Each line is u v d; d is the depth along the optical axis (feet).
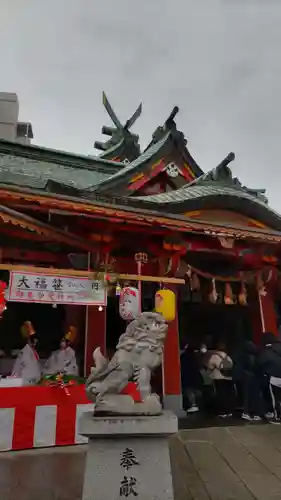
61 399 21.27
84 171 46.29
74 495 14.46
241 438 23.17
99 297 22.74
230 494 14.76
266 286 34.47
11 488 15.07
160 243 28.50
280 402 28.68
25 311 31.78
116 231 26.20
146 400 13.84
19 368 25.04
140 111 54.19
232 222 33.01
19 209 22.70
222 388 30.32
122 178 36.40
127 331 15.58
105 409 13.43
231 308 38.99
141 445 13.08
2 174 36.63
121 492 12.55
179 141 39.96
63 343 27.20
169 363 30.22
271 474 16.99
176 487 15.46
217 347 37.50
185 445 21.61
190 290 33.71
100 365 14.55
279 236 29.50
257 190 45.88
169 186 41.14
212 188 33.94
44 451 19.72
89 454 12.94
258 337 36.78
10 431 19.88
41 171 41.91
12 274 20.85
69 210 22.99
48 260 28.58
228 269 33.76
